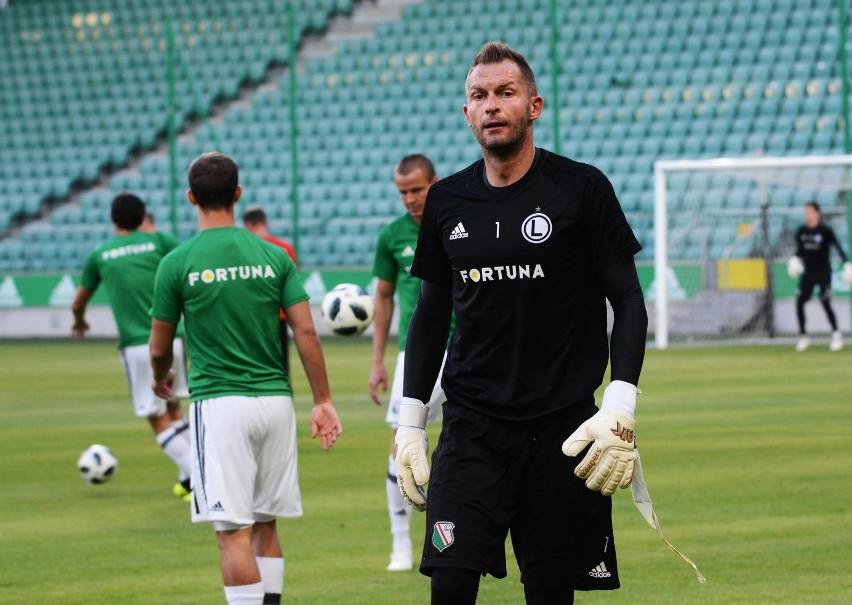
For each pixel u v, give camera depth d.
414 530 29.73
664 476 34.81
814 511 29.75
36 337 105.00
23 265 111.56
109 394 61.75
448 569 15.29
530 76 15.67
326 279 98.19
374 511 31.58
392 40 115.75
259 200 109.31
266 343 20.33
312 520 30.55
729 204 95.00
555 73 88.38
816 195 93.06
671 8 108.94
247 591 19.62
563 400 15.54
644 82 105.69
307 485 35.34
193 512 19.91
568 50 109.44
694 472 35.34
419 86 112.62
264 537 20.92
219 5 123.88
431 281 16.39
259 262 20.34
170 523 30.86
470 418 15.77
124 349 35.50
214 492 19.64
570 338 15.66
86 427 49.31
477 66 15.66
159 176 113.88
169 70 96.81
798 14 105.12
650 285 92.38
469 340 15.91
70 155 117.12
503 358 15.69
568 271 15.45
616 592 22.97
